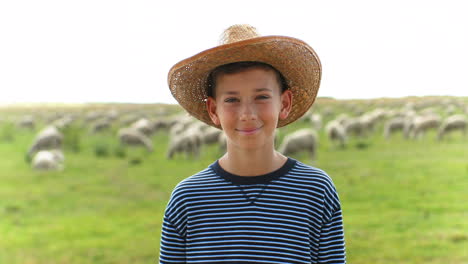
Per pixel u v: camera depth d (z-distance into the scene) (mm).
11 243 11297
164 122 39719
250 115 2158
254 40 2168
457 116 28188
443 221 11445
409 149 24844
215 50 2207
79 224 12953
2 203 15742
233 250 2246
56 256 10148
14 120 60188
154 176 20094
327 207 2322
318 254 2326
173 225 2404
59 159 25234
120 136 28625
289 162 2398
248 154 2295
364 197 14516
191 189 2393
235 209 2295
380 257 8961
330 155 23750
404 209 12820
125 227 12445
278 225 2246
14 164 24625
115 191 17328
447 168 18766
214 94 2393
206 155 26125
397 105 56188
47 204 15609
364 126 31062
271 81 2248
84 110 87188
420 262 8586
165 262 2410
